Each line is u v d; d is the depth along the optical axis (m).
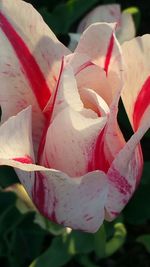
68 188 0.20
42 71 0.21
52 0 0.43
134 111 0.21
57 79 0.21
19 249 0.34
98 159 0.21
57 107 0.19
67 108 0.19
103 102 0.20
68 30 0.41
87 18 0.32
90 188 0.20
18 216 0.33
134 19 0.38
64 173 0.19
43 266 0.30
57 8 0.38
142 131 0.19
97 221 0.22
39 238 0.34
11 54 0.20
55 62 0.21
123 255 0.38
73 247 0.31
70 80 0.19
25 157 0.20
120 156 0.20
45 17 0.38
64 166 0.20
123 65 0.20
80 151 0.20
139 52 0.21
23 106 0.21
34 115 0.21
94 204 0.21
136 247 0.38
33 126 0.22
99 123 0.19
